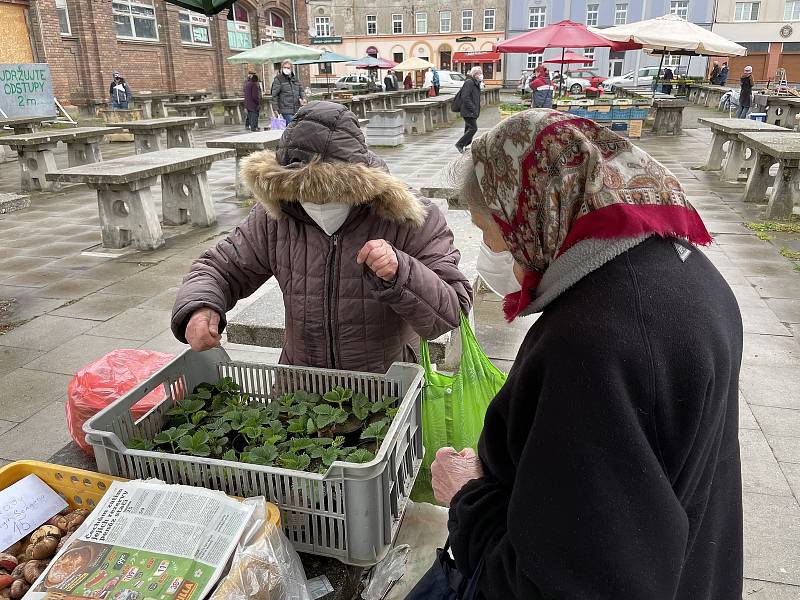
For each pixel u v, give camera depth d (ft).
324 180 5.64
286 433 5.79
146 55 76.54
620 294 2.76
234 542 4.35
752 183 28.07
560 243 2.96
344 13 166.71
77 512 5.24
